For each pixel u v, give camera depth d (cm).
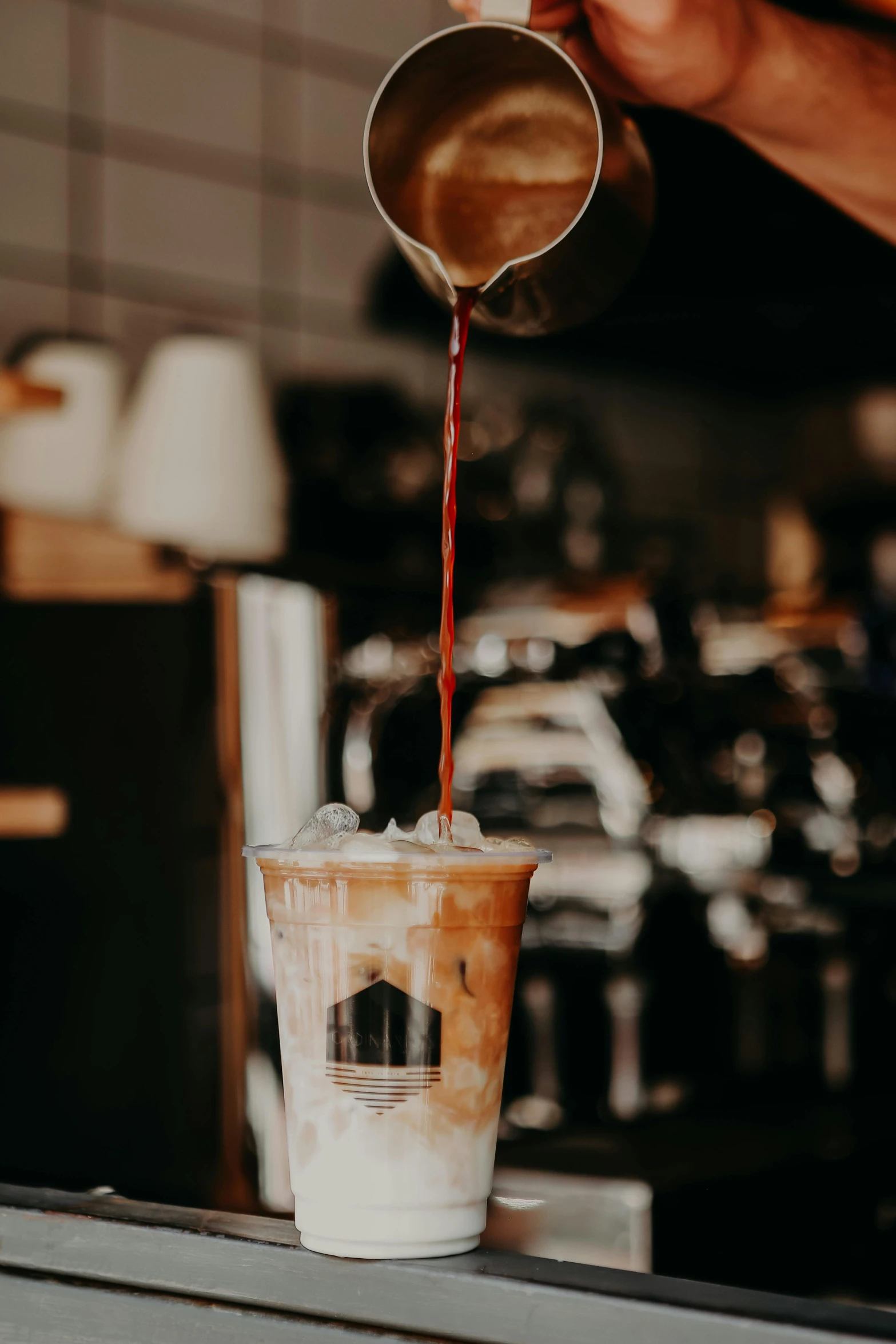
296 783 186
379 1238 59
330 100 362
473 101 86
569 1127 157
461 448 360
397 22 376
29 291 307
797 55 90
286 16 352
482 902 61
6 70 304
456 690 222
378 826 205
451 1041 60
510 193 89
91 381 260
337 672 198
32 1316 65
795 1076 196
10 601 188
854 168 99
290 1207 105
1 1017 179
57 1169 137
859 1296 83
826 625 278
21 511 204
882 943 208
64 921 180
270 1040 171
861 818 215
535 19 85
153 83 329
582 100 83
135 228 325
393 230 86
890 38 96
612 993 199
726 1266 82
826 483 442
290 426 342
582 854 199
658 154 212
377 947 60
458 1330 56
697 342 368
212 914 173
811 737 223
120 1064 174
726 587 427
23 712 185
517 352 389
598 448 410
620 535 404
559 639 215
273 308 349
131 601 186
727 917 214
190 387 233
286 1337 59
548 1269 58
